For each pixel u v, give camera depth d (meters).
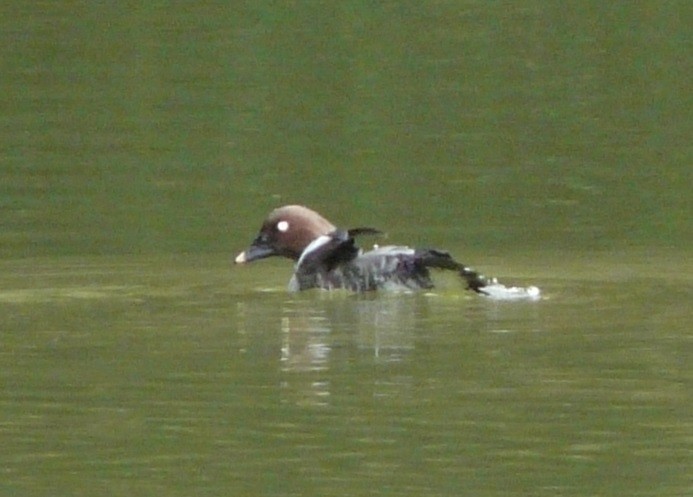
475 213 26.47
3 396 14.57
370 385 14.82
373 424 13.61
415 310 18.38
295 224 20.34
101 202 27.33
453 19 39.12
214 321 17.88
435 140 31.17
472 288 19.48
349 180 28.70
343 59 36.53
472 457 12.74
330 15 39.34
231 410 14.03
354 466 12.55
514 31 38.25
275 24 38.84
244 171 29.31
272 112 32.81
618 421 13.65
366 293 19.58
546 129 31.70
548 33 38.06
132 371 15.41
